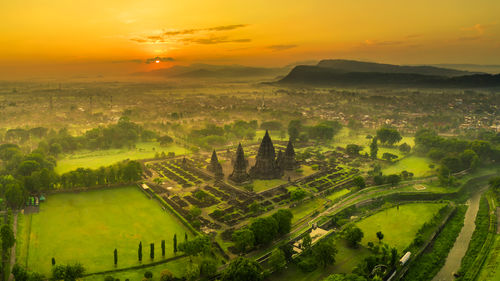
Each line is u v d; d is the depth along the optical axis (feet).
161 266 483.92
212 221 621.72
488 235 586.04
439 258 528.63
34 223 601.21
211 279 457.27
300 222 631.15
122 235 568.82
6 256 480.23
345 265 497.46
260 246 542.98
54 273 416.67
